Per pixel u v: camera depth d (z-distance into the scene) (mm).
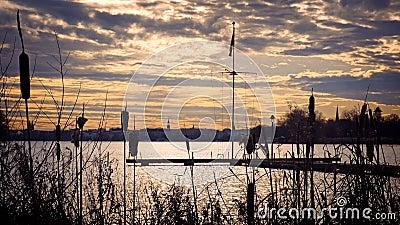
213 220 6641
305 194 6641
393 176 6719
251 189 6551
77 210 6613
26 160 6207
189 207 6812
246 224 6586
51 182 6367
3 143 6227
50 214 6285
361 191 6691
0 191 6113
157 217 6773
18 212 6152
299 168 6676
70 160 6613
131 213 7000
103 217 6777
